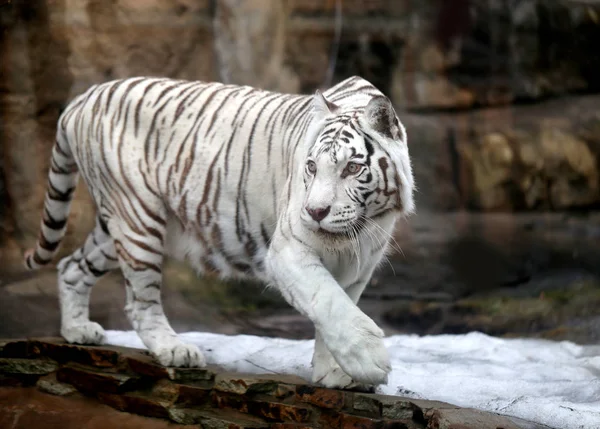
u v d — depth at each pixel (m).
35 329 8.91
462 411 5.08
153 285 6.42
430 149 16.50
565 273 12.20
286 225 5.32
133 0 12.11
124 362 6.30
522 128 17.02
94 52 11.87
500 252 13.48
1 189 11.27
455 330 9.71
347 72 17.00
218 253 6.33
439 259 13.09
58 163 6.91
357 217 5.01
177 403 5.96
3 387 6.58
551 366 6.77
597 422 5.03
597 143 16.52
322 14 15.70
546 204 16.14
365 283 5.69
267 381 5.74
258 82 13.43
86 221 11.51
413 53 17.47
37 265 7.32
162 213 6.40
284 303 11.02
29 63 11.45
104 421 5.96
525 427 4.95
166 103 6.38
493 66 17.81
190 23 12.62
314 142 5.20
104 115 6.46
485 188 16.05
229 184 6.05
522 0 17.94
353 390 5.54
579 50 18.12
